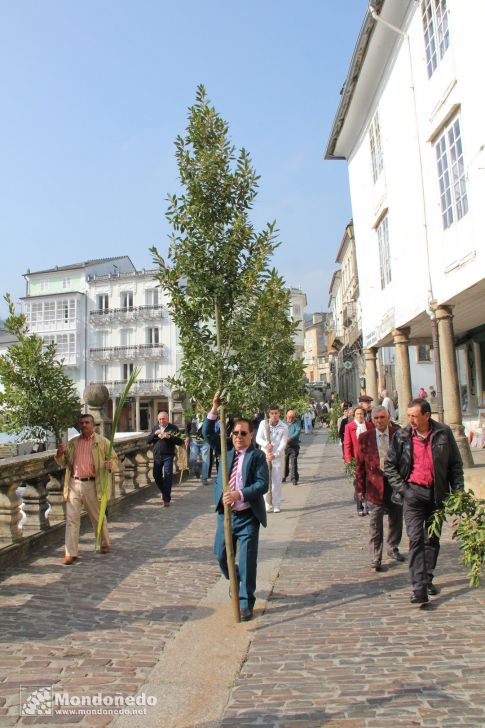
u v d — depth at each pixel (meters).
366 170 19.38
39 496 8.01
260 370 5.82
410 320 15.09
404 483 5.73
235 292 5.86
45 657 4.45
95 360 60.97
